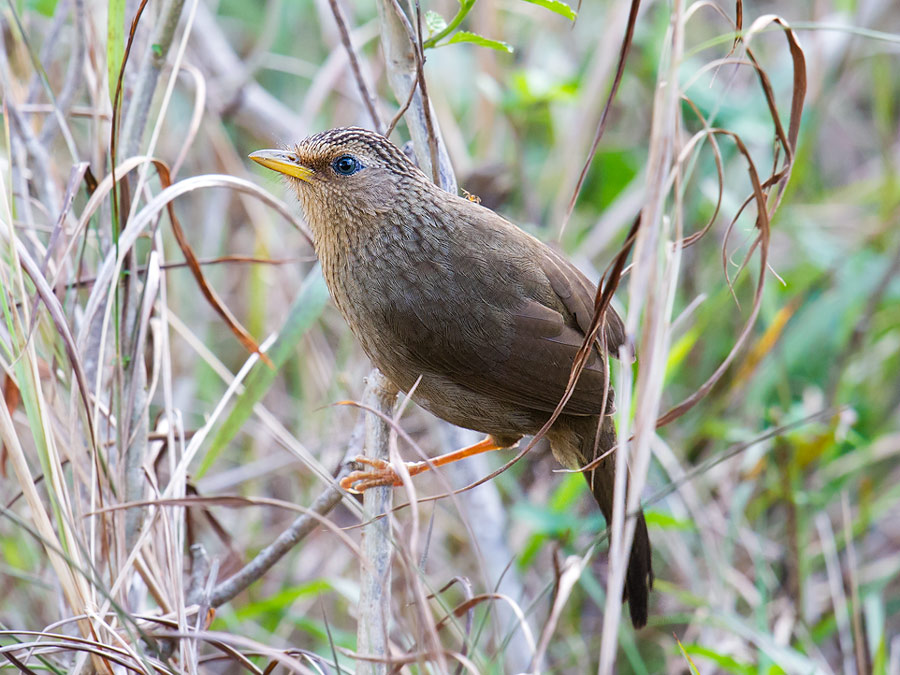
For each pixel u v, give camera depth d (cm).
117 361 759
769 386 1257
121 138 838
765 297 1258
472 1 759
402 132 1269
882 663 927
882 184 1463
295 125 1271
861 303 1308
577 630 1111
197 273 834
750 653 1020
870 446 1202
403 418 1227
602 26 1467
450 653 595
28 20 1131
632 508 543
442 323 809
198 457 1178
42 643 662
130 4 1017
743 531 1085
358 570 1141
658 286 560
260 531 1188
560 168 1359
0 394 670
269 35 1286
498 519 1080
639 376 558
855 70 1598
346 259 821
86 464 762
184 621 706
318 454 1134
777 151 688
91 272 956
